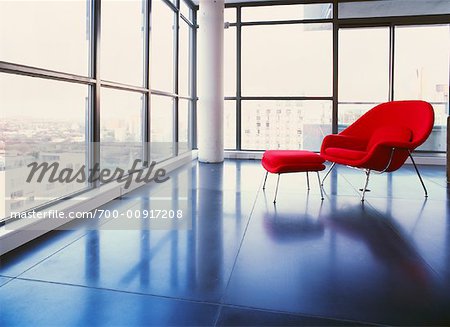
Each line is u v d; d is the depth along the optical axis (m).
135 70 4.77
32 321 1.51
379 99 7.17
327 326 1.47
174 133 6.43
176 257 2.20
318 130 7.49
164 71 5.92
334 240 2.51
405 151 3.82
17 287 1.80
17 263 2.09
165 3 5.85
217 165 6.41
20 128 2.68
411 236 2.59
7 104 2.55
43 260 2.14
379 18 6.91
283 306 1.63
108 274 1.95
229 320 1.52
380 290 1.78
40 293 1.74
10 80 2.57
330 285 1.83
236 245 2.41
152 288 1.80
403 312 1.58
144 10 4.95
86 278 1.91
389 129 4.18
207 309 1.60
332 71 7.22
